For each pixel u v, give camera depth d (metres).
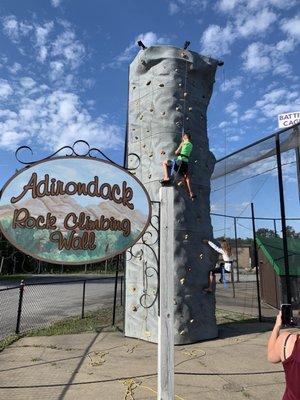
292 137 9.55
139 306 8.97
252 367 6.77
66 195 5.28
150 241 8.69
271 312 13.03
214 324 9.15
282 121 9.74
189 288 8.82
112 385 5.91
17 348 8.18
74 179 5.33
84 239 5.23
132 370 6.62
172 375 4.74
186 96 9.57
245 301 15.64
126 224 5.35
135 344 8.47
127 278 9.35
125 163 10.02
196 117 9.68
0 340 8.92
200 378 6.21
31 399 5.39
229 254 9.35
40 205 5.20
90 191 5.34
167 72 9.52
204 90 10.09
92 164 5.41
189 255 8.96
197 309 8.84
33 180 5.24
